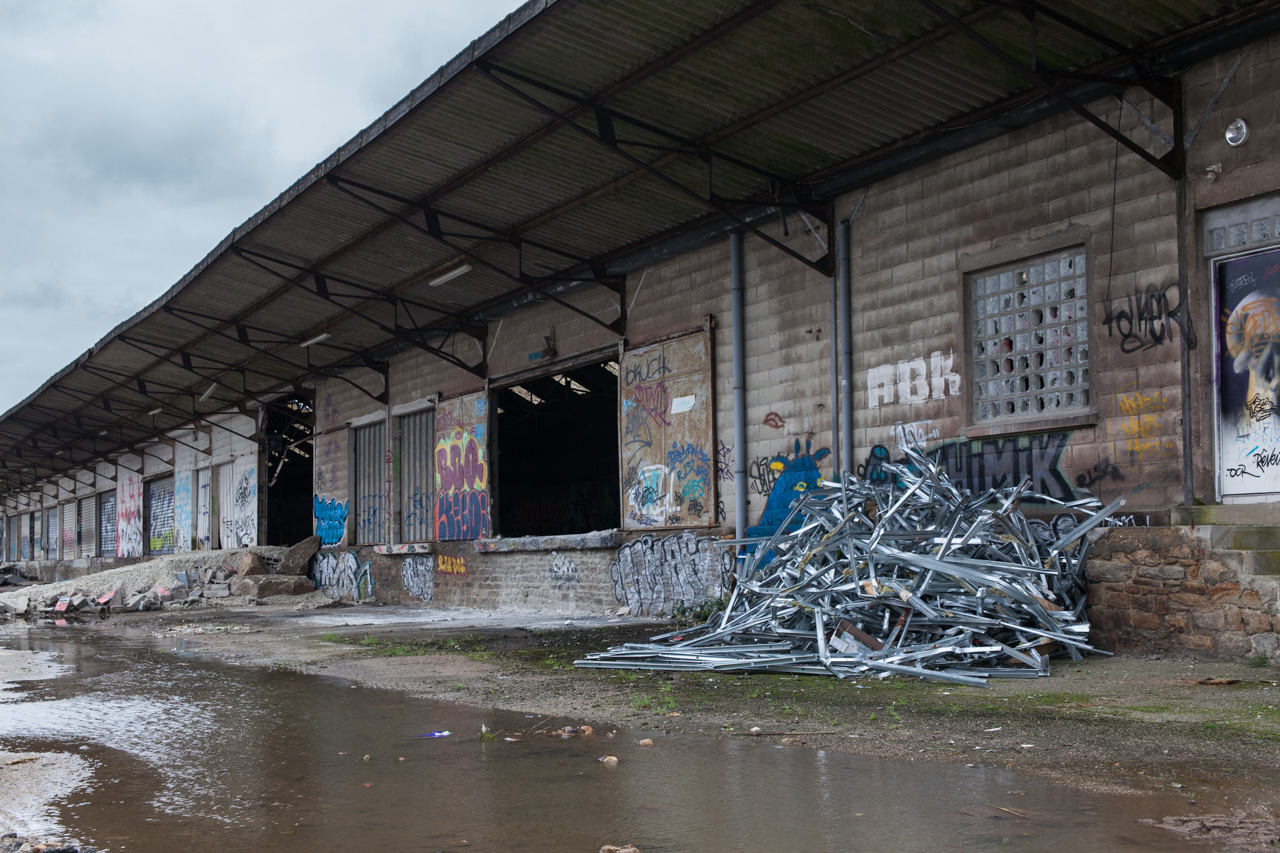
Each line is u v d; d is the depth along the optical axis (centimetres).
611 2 919
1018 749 522
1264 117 859
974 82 1011
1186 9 860
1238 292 884
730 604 1010
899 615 865
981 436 1081
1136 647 870
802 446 1302
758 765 514
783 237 1342
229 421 3209
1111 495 963
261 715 743
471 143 1238
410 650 1177
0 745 655
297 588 2542
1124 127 966
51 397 3084
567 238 1534
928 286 1155
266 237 1602
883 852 368
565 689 815
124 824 450
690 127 1145
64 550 5075
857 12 906
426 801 469
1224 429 887
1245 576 802
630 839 398
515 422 2712
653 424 1544
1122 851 358
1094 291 987
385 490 2345
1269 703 628
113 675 1046
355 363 2398
